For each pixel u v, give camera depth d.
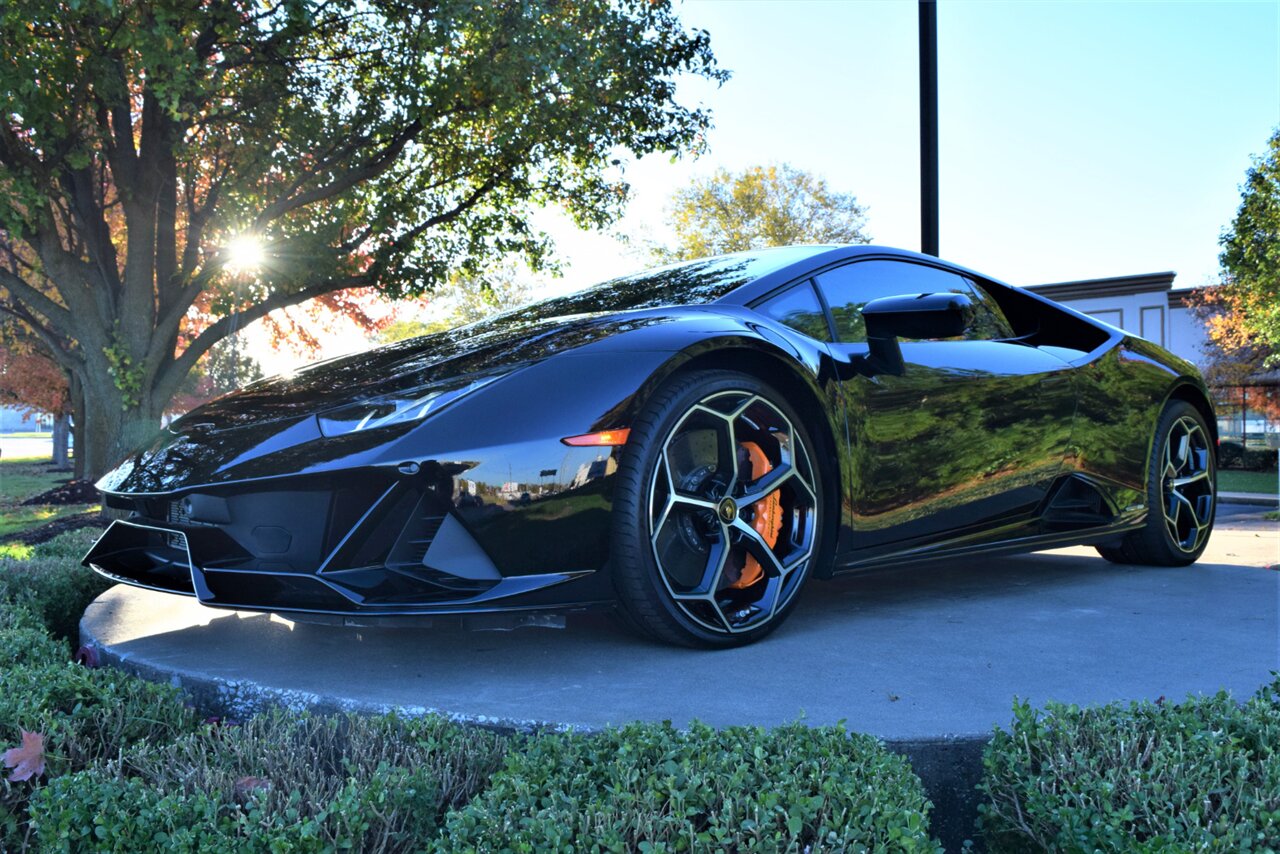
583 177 11.18
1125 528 3.33
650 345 2.07
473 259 11.11
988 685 1.80
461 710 1.68
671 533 2.11
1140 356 3.47
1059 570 3.43
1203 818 1.13
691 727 1.38
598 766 1.27
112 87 7.30
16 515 12.98
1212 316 24.78
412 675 1.94
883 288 2.80
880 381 2.49
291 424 2.06
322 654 2.14
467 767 1.43
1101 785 1.15
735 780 1.15
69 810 1.22
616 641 2.20
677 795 1.12
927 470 2.58
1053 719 1.36
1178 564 3.56
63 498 15.25
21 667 1.80
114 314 9.02
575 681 1.86
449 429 1.88
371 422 1.95
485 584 1.88
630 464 1.99
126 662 2.16
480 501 1.85
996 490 2.81
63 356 9.45
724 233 29.14
